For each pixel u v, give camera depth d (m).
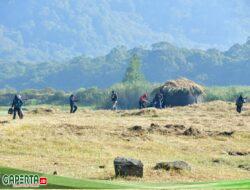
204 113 133.88
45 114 134.25
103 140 89.12
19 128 91.56
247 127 107.69
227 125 109.31
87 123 102.19
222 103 153.25
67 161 74.31
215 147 89.50
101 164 73.25
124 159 63.44
